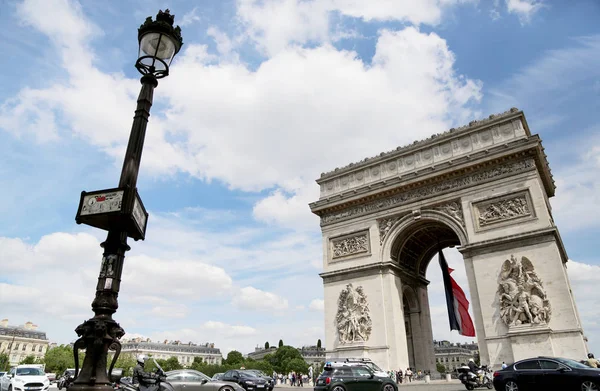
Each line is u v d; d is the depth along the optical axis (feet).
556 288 183.83
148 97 49.11
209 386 123.44
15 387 164.04
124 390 78.64
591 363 131.54
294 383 343.05
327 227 270.87
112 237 43.83
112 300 40.88
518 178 209.67
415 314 268.62
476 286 204.95
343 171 277.03
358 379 133.39
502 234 205.26
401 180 243.60
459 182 228.02
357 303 237.04
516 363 116.88
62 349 615.16
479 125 231.71
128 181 44.21
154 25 49.49
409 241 258.16
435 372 246.27
